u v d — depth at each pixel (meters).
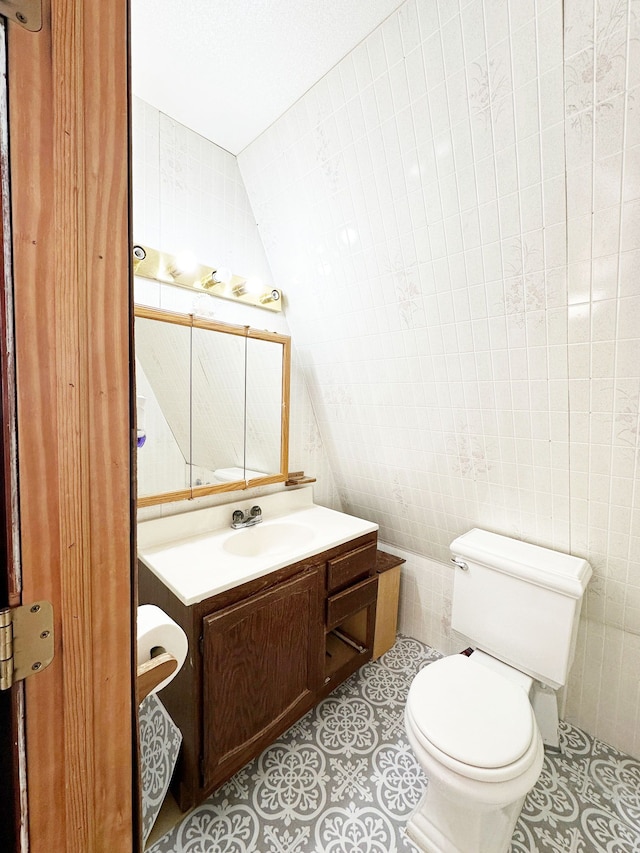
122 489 0.45
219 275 1.41
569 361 1.10
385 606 1.93
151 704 0.80
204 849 1.06
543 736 1.42
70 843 0.42
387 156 1.11
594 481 1.24
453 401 1.44
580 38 0.74
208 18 0.94
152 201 1.33
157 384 1.39
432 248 1.17
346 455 2.05
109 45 0.40
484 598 1.48
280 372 1.79
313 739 1.43
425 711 1.09
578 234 0.93
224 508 1.63
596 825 1.15
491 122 0.90
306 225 1.46
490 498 1.57
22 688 0.38
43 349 0.37
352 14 0.92
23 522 0.37
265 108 1.25
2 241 0.34
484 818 1.00
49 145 0.36
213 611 1.12
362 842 1.09
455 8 0.83
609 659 1.45
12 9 0.33
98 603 0.43
